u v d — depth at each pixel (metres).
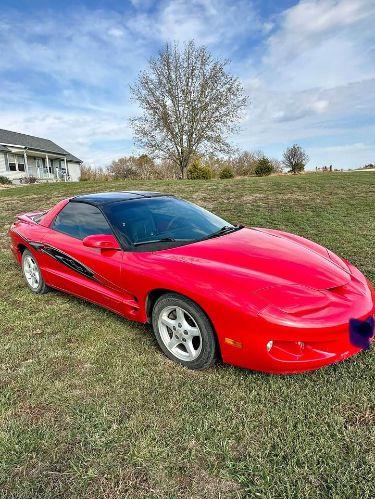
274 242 3.62
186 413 2.50
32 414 2.55
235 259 3.12
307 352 2.58
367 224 8.10
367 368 2.90
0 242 8.05
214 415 2.47
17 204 13.99
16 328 3.83
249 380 2.82
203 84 35.22
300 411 2.47
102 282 3.72
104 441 2.28
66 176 47.44
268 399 2.61
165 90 35.41
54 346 3.43
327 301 2.68
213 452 2.18
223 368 3.01
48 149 42.75
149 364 3.11
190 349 3.01
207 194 13.29
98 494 1.95
